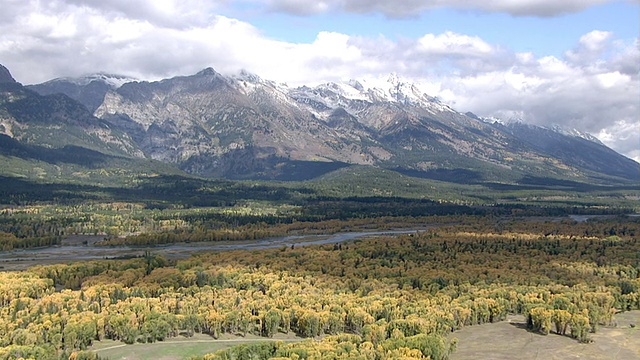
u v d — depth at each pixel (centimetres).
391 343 19100
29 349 18812
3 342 19800
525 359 19438
